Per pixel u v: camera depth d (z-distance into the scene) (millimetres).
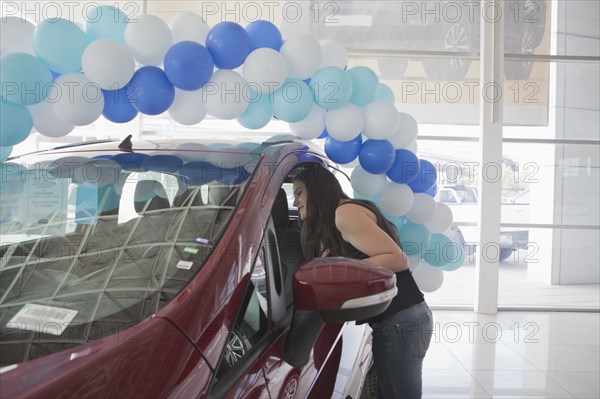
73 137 5312
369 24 5383
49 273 1124
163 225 1210
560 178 5680
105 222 1269
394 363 1852
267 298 1229
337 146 2857
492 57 5082
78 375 765
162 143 1666
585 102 5559
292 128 2693
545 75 5520
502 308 5477
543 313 5395
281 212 1550
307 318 1275
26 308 1011
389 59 5430
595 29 5488
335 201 1767
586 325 4922
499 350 4125
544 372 3607
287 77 2488
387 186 3139
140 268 1092
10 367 812
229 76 2312
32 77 1882
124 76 2057
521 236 5836
